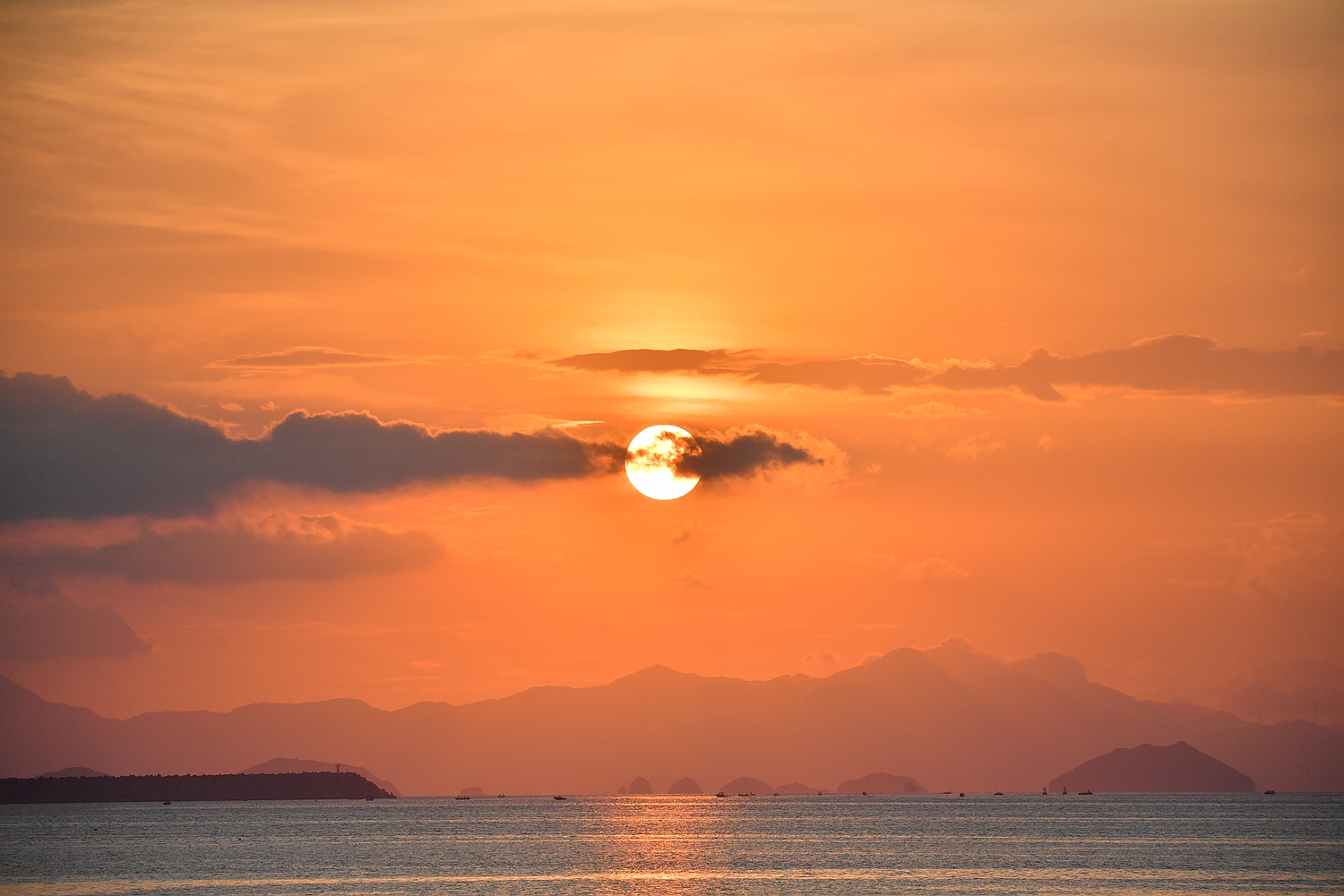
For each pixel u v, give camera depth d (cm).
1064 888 18538
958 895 17712
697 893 18162
